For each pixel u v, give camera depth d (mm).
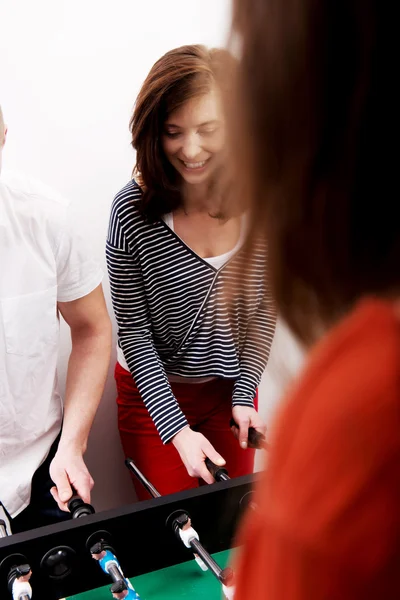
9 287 1226
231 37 316
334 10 277
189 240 1411
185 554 1021
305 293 339
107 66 1579
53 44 1516
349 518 283
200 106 1218
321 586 287
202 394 1614
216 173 1258
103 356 1416
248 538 329
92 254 1346
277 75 297
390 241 294
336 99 284
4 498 1292
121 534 958
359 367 299
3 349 1241
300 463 300
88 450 1897
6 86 1508
